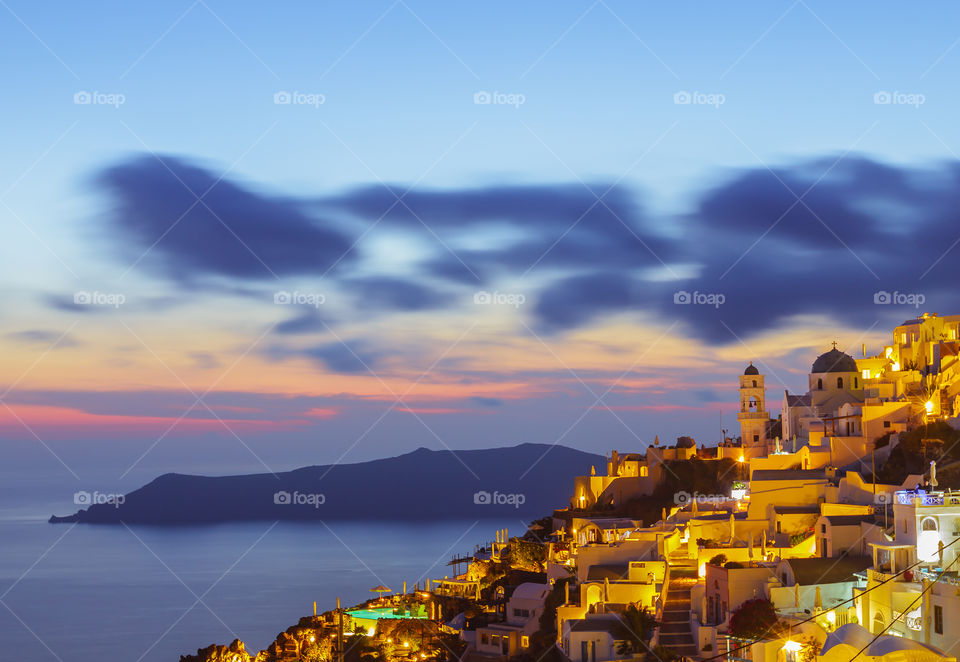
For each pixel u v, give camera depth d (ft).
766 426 530.27
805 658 227.40
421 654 431.02
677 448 541.34
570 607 341.82
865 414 409.49
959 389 395.14
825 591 260.62
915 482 335.47
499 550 605.73
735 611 258.16
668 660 274.36
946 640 204.85
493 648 403.54
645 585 334.03
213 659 561.43
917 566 232.32
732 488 465.88
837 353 483.10
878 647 191.42
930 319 452.35
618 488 535.19
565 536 511.40
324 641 476.13
